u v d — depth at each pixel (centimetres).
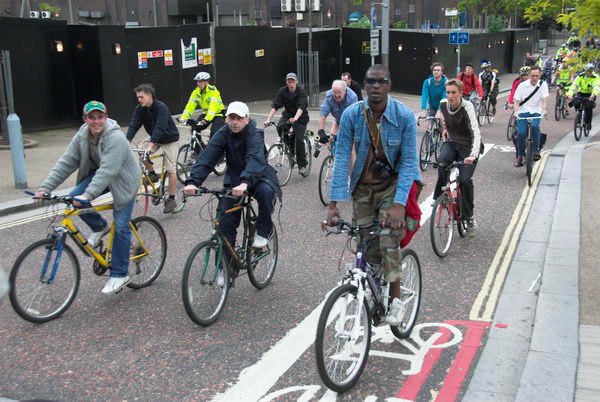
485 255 642
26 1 2483
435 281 570
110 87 1590
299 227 749
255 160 493
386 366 414
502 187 951
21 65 1477
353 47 2691
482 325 475
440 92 1086
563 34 5859
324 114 862
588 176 996
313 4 5372
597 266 588
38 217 816
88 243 508
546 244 671
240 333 469
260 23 5509
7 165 1130
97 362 426
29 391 389
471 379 396
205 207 853
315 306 517
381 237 396
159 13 5306
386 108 379
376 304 407
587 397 367
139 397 381
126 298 541
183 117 995
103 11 5309
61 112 1594
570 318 475
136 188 514
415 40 2616
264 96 2269
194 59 1884
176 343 454
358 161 399
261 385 393
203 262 470
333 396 378
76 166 522
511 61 3691
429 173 1081
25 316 475
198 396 381
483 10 1479
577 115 1405
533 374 393
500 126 1720
